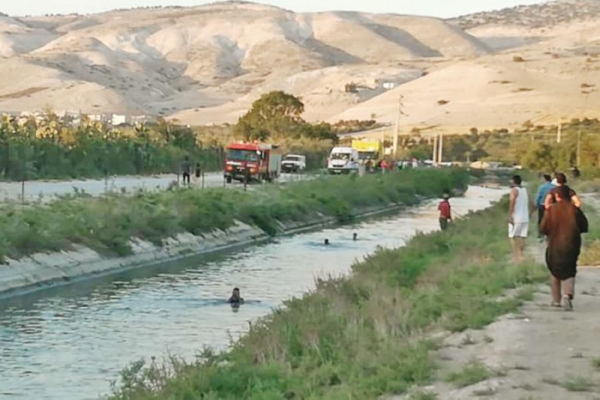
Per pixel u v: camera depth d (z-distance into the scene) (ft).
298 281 148.05
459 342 73.10
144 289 140.26
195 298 131.85
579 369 62.95
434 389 60.29
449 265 125.90
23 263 142.41
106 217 172.86
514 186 121.29
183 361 82.58
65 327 111.14
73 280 147.23
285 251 193.06
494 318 82.38
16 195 214.69
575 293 95.76
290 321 88.69
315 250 195.21
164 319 116.06
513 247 124.36
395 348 70.54
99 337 105.29
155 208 190.08
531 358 66.23
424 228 247.91
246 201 227.61
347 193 297.74
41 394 82.12
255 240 212.64
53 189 248.73
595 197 279.08
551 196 94.99
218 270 162.09
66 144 325.42
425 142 641.40
